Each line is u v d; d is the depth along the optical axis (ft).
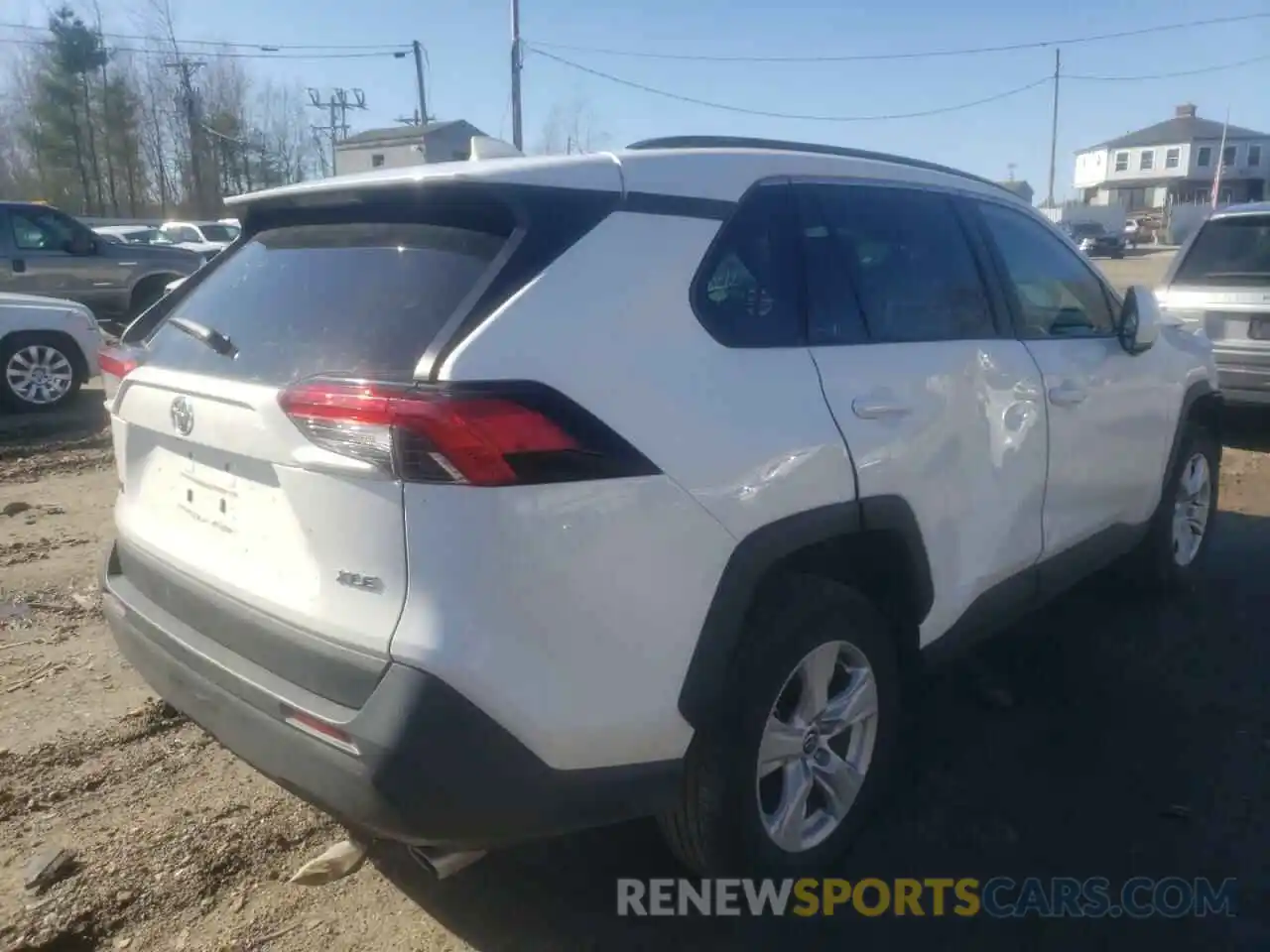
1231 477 24.50
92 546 19.53
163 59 159.84
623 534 7.58
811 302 9.56
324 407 7.27
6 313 33.37
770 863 9.21
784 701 9.31
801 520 8.77
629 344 7.91
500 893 9.65
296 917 9.30
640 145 9.21
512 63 81.87
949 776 11.51
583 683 7.48
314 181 9.21
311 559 7.67
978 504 11.02
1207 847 10.30
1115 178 280.92
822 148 10.68
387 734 7.01
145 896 9.51
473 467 6.96
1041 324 12.66
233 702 8.12
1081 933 9.18
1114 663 14.25
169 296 10.38
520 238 7.74
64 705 13.09
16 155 169.99
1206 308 26.78
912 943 9.06
